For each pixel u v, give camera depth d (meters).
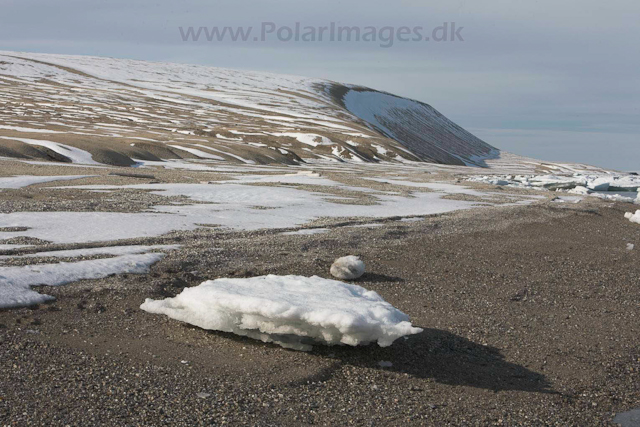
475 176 61.81
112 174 33.47
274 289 8.45
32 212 17.27
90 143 51.53
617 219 24.41
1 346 7.36
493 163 182.75
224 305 7.91
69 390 6.33
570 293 12.16
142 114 119.88
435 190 36.47
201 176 37.66
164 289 10.20
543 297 11.70
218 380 6.86
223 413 6.09
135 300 9.55
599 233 20.45
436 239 16.88
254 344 8.02
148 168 44.12
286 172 46.28
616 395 7.34
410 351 8.14
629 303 11.70
